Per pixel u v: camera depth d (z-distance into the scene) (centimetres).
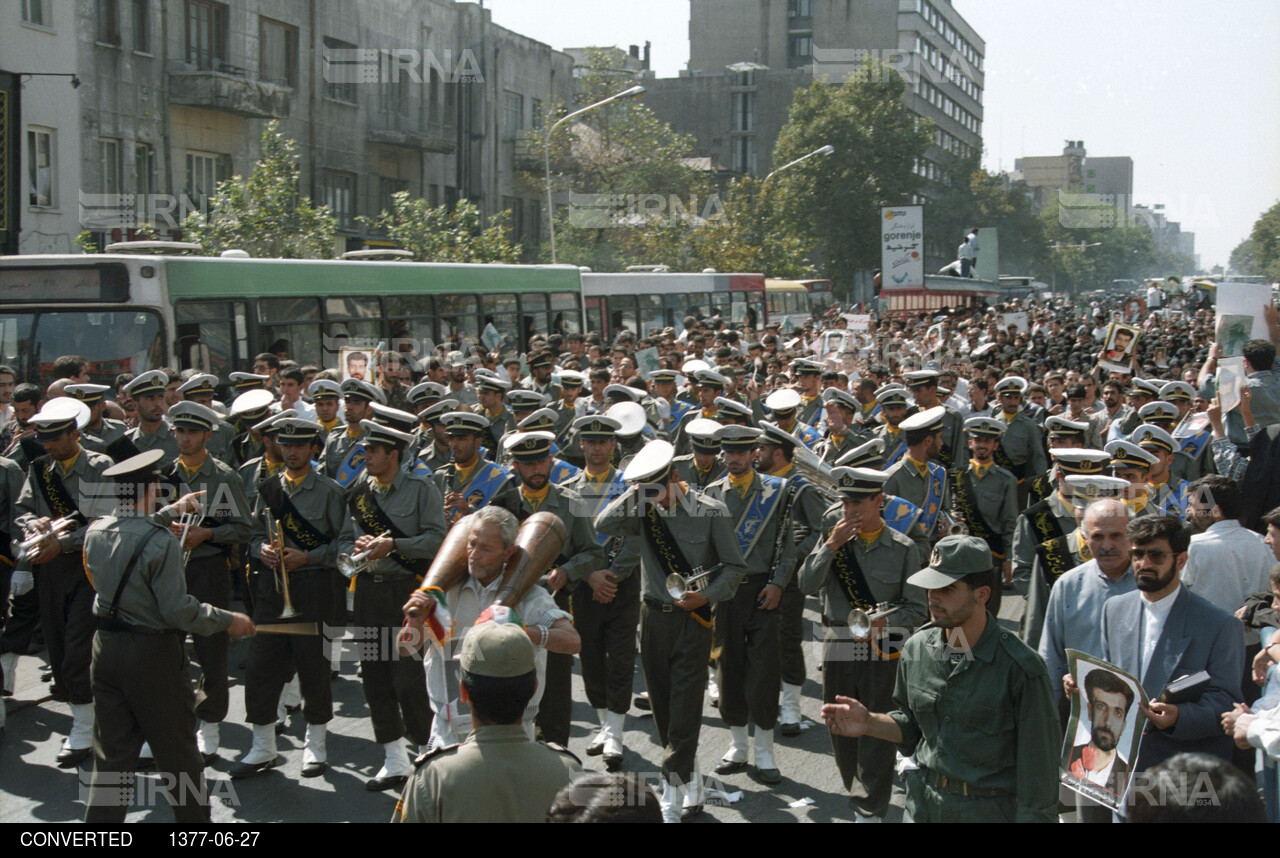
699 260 4400
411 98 3647
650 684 604
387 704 628
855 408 934
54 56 2178
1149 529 438
